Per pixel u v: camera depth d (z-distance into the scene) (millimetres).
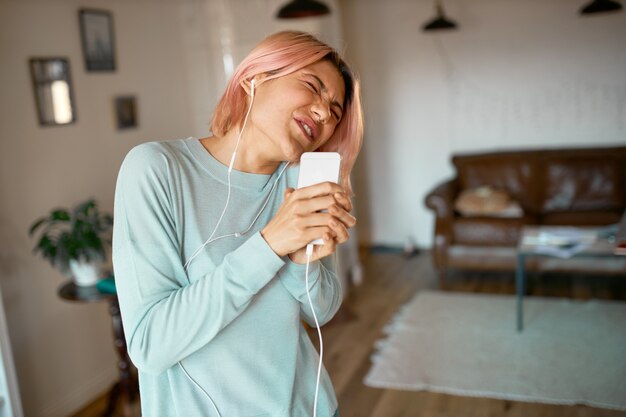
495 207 4359
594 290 4043
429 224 5336
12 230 2619
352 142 1020
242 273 780
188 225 870
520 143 4941
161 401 900
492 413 2615
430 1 4938
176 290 833
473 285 4285
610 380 2809
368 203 5477
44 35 2775
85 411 2951
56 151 2846
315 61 888
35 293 2742
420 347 3281
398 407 2707
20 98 2650
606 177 4492
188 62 3918
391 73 5164
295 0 2898
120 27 3279
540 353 3123
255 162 929
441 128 5133
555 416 2564
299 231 778
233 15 3848
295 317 932
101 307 3129
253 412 901
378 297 4137
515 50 4820
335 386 2922
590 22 4609
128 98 3309
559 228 3629
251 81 889
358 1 5121
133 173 839
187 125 3926
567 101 4766
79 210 2594
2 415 2221
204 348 863
